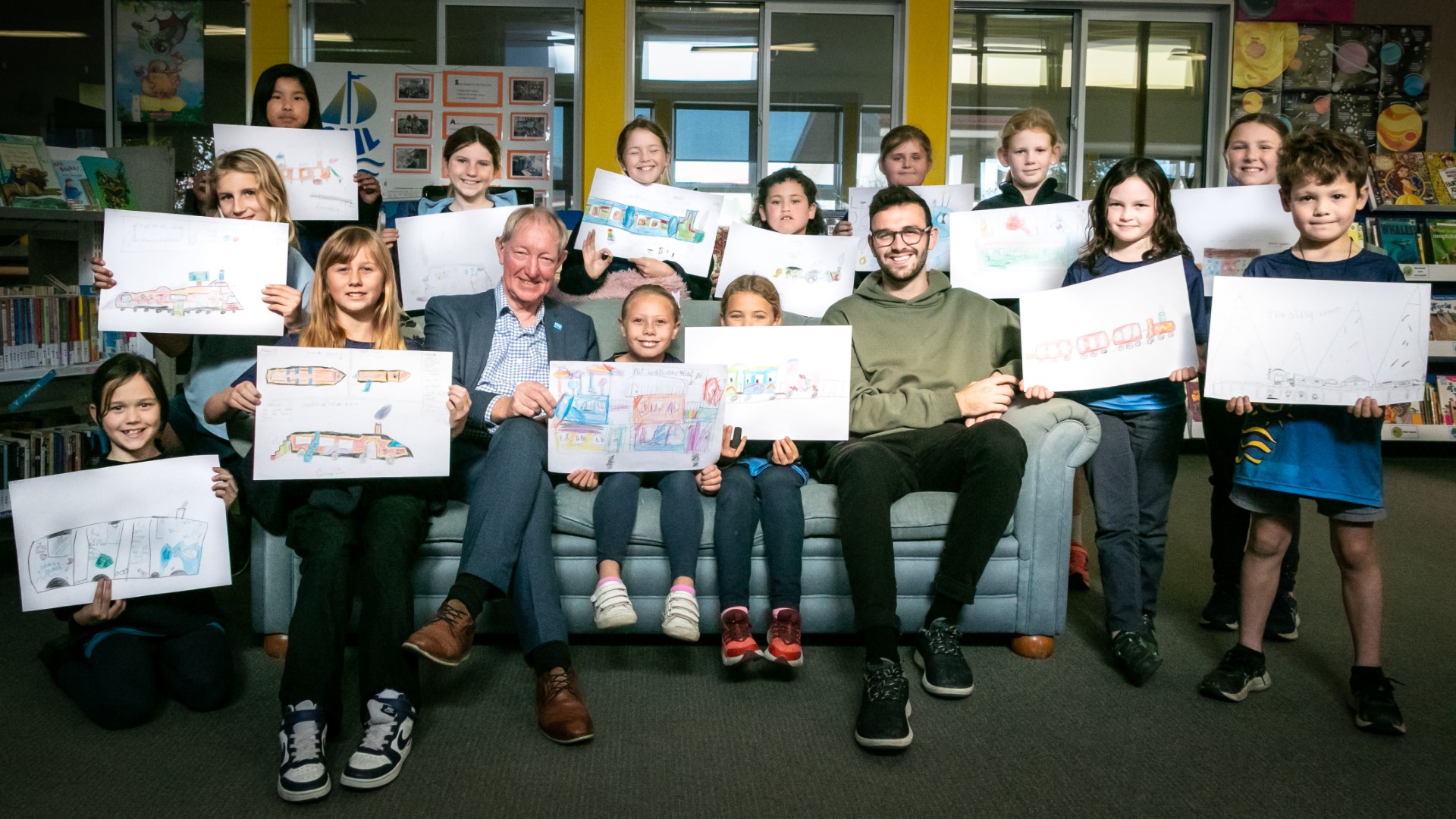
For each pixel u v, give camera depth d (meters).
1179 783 1.52
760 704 1.82
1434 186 5.11
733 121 5.58
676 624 1.80
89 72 5.54
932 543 2.04
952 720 1.77
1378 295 1.75
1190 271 2.11
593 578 2.01
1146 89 5.62
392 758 1.52
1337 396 1.76
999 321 2.32
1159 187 2.09
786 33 5.52
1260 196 2.48
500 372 2.12
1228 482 2.29
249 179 2.12
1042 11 5.55
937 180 5.52
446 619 1.64
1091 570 2.95
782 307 2.76
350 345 1.89
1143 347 2.01
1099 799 1.47
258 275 2.06
